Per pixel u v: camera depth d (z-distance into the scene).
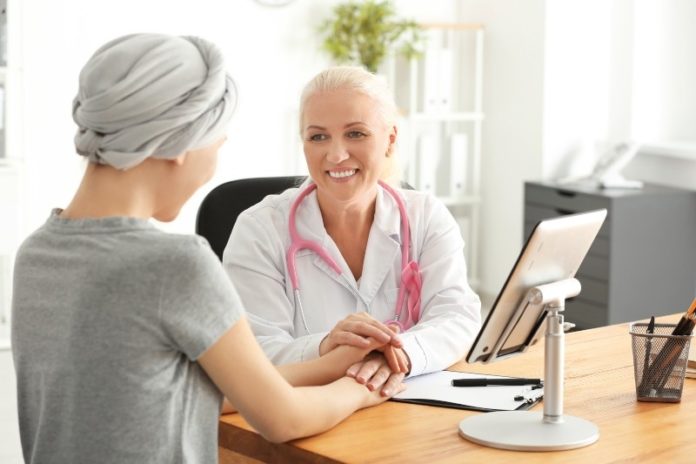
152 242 1.65
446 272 2.71
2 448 4.32
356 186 2.56
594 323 5.99
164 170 1.70
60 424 1.69
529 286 2.03
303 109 2.59
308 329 2.63
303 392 1.96
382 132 2.57
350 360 2.22
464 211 7.45
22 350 1.73
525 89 6.86
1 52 5.88
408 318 2.68
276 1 6.59
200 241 1.68
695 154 6.11
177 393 1.69
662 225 6.00
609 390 2.32
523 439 1.92
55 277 1.68
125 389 1.64
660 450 1.91
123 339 1.63
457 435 1.99
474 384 2.33
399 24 6.64
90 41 6.10
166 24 6.30
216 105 1.71
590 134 6.91
